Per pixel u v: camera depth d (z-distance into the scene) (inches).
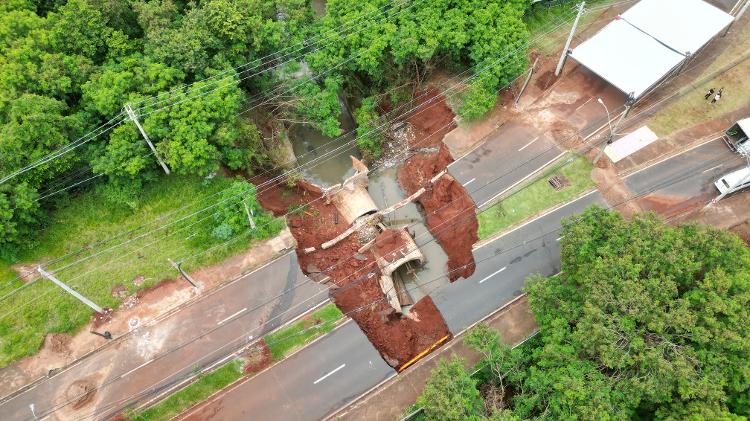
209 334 1461.6
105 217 1583.4
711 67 1867.6
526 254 1590.8
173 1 1753.2
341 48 1690.5
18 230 1465.3
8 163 1411.2
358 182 1803.6
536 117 1839.3
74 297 1467.8
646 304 1129.4
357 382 1400.1
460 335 1473.9
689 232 1289.4
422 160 1871.3
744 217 1579.7
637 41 1791.3
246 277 1552.7
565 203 1668.3
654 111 1792.6
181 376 1398.9
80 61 1539.1
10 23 1519.4
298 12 1713.8
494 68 1694.1
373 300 1599.4
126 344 1438.2
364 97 1934.1
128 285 1502.2
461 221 1702.8
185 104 1488.7
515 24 1726.1
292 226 1702.8
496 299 1526.8
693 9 1834.4
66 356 1412.4
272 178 1798.7
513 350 1305.4
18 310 1439.5
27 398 1360.7
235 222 1569.9
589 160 1733.5
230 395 1386.6
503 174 1738.4
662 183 1668.3
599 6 2038.6
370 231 1749.5
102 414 1344.7
